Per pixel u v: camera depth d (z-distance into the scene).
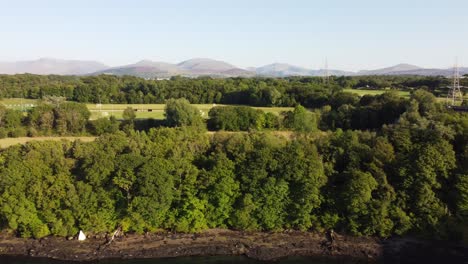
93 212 66.06
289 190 69.00
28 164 68.00
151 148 74.44
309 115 110.81
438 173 67.00
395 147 73.69
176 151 72.62
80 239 65.44
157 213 66.06
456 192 65.69
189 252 63.19
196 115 114.25
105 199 65.88
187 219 67.88
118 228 67.56
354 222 66.81
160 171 66.25
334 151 73.81
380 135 79.94
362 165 71.69
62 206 66.62
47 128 107.88
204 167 72.56
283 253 63.06
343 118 110.38
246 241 66.00
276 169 68.38
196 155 74.88
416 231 66.06
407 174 67.06
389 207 66.50
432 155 66.12
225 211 68.25
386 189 66.69
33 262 60.38
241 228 69.06
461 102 103.50
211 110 114.69
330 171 70.25
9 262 60.16
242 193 69.25
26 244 64.56
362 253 62.84
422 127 75.88
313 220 68.44
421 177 65.62
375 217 65.19
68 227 66.06
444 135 71.88
